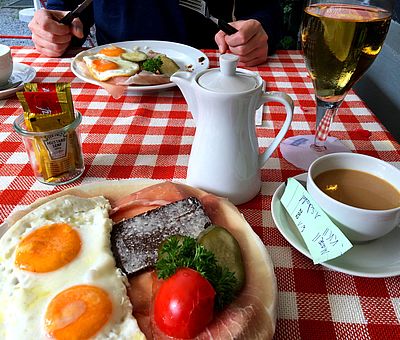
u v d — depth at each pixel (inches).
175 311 20.1
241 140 31.1
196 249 22.4
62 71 60.4
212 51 68.3
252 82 30.1
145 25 80.6
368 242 28.7
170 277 21.6
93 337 20.9
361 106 51.7
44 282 23.6
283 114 49.8
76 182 36.7
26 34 162.4
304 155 40.3
